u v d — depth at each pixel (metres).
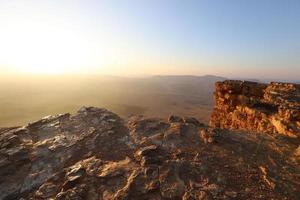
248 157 14.80
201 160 14.31
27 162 15.32
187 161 14.18
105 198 11.55
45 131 20.22
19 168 14.76
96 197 11.71
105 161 15.20
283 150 15.71
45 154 16.22
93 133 19.30
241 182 12.17
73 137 18.69
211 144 16.64
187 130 19.22
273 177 12.51
